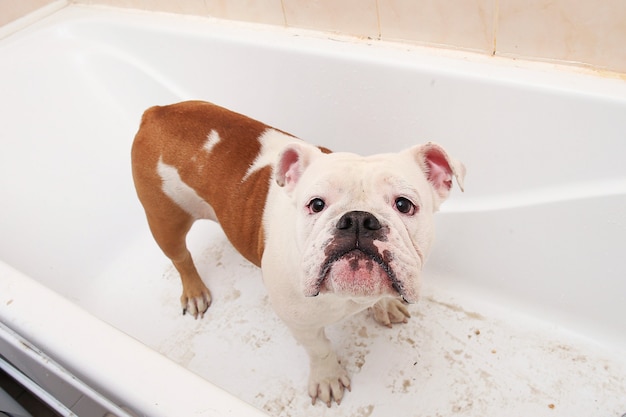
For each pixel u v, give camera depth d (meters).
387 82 1.50
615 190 1.27
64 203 1.78
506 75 1.34
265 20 1.73
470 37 1.42
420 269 0.94
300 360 1.49
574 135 1.29
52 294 1.00
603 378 1.37
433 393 1.39
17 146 1.77
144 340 1.62
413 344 1.49
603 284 1.39
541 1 1.27
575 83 1.27
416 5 1.44
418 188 0.98
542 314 1.51
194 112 1.34
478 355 1.45
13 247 1.59
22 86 1.87
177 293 1.72
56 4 2.12
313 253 0.89
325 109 1.66
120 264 1.81
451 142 1.49
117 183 1.92
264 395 1.44
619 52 1.24
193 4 1.84
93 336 0.90
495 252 1.51
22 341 0.98
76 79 1.97
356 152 1.70
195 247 1.84
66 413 1.14
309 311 1.11
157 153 1.32
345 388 1.42
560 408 1.33
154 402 0.79
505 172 1.44
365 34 1.58
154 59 1.92
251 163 1.26
